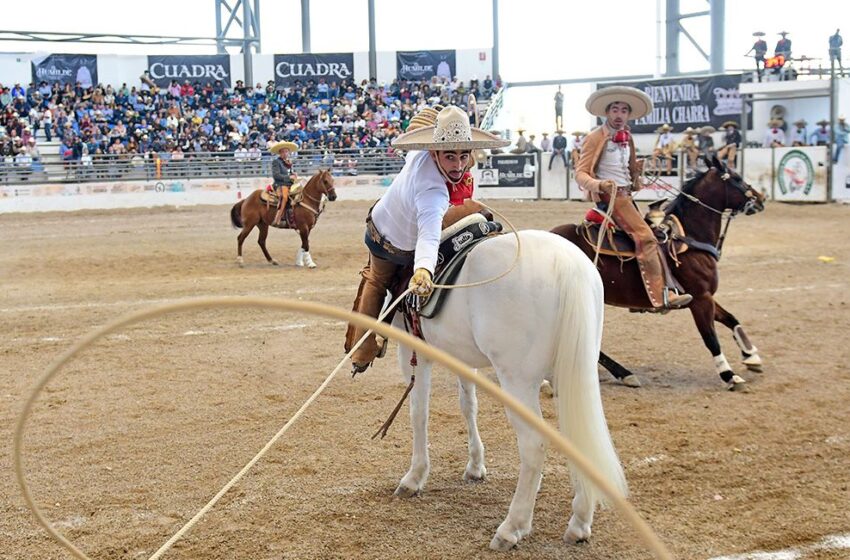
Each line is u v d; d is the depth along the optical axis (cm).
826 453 683
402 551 524
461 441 726
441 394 867
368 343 610
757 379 907
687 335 1138
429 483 636
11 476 655
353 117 4250
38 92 4119
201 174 3553
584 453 487
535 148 3375
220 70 4528
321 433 749
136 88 4369
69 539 549
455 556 516
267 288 1516
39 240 2292
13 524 572
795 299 1360
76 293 1488
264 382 912
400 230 566
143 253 2023
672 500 597
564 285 500
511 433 746
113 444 725
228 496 614
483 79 4594
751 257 1859
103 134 3888
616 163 844
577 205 2995
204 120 4147
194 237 2327
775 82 3180
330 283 1569
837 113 3145
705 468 655
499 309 511
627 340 1115
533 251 517
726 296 1400
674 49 4097
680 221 890
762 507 582
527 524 521
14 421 788
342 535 548
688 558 509
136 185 3328
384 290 606
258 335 1138
